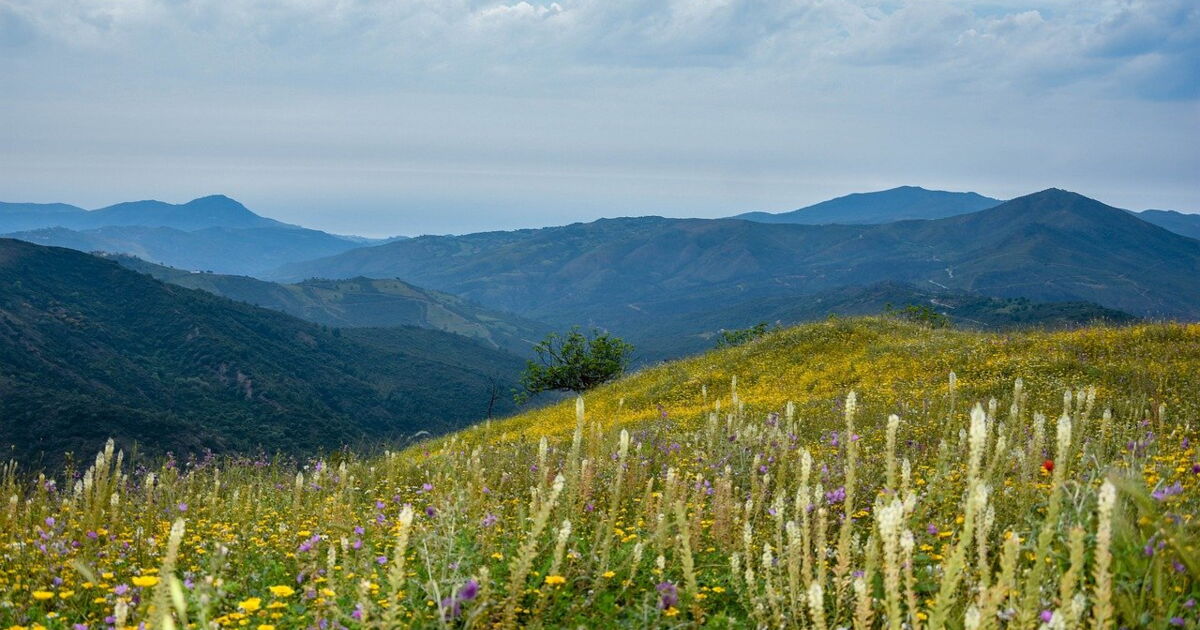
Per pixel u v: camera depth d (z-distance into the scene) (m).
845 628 4.31
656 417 24.81
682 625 5.14
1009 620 3.83
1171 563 4.25
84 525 7.99
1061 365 21.88
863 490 8.10
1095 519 4.66
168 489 10.30
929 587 4.89
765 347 33.16
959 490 7.12
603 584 5.75
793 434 10.99
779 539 5.17
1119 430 9.26
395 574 4.07
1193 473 6.31
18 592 6.46
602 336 55.69
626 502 8.51
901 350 28.02
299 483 8.77
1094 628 3.10
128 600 5.57
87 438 125.94
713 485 9.41
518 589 5.16
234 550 7.61
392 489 10.86
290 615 5.38
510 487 9.90
